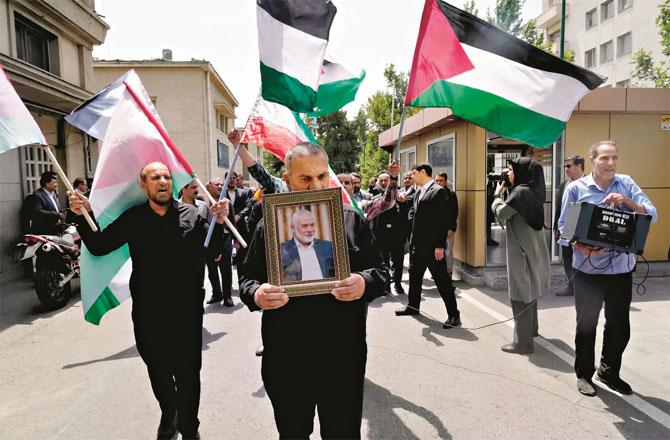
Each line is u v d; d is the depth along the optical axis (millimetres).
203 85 19766
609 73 26656
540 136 3426
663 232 7074
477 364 3773
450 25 3428
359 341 1891
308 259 1729
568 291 5910
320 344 1825
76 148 9641
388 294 6340
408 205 6562
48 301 5699
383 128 29344
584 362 3229
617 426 2791
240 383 3506
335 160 39000
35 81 7133
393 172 5406
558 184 6891
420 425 2838
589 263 3109
